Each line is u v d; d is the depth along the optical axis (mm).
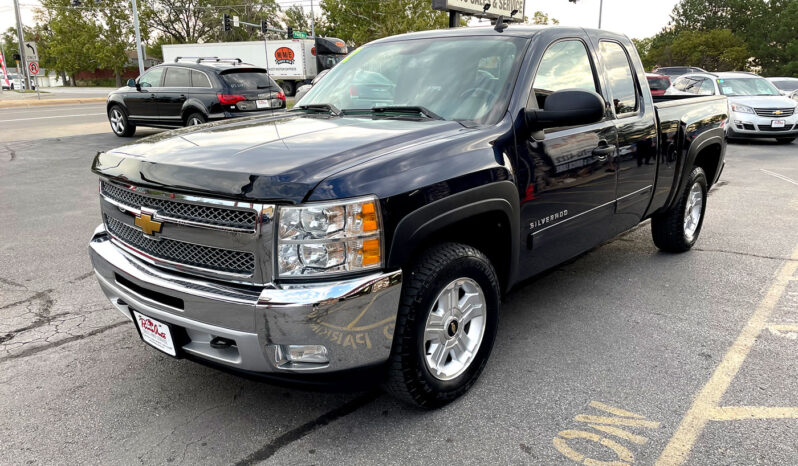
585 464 2396
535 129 3016
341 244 2215
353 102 3494
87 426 2676
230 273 2311
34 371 3178
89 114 21047
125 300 2658
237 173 2230
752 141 14250
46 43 71375
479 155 2732
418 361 2547
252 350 2250
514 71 3141
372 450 2490
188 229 2377
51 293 4305
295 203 2164
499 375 3104
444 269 2559
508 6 12961
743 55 62875
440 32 3734
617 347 3426
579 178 3387
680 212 4891
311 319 2154
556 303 4098
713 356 3312
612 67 3898
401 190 2354
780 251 5285
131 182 2531
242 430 2641
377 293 2281
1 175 9086
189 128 3125
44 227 6094
